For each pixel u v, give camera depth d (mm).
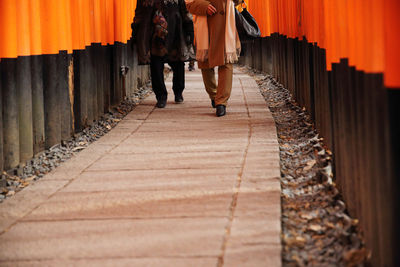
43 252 10242
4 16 15547
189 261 9562
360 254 9688
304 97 23250
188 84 35094
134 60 32469
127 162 16812
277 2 32594
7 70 15688
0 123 15172
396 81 8344
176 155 17391
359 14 10648
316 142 17781
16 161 16156
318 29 18688
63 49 19703
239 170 15258
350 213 11828
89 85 22594
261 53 40500
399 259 8383
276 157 16469
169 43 26188
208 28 23969
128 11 31625
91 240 10750
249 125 21750
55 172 15938
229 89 24078
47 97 18609
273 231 10672
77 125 21328
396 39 8320
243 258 9508
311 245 10312
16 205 13023
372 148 9750
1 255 10148
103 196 13492
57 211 12516
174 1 25984
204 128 21578
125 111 26719
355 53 11234
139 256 9883
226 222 11328
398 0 8227
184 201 12820
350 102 11750
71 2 20750
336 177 13969
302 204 12641
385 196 8969
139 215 12039
